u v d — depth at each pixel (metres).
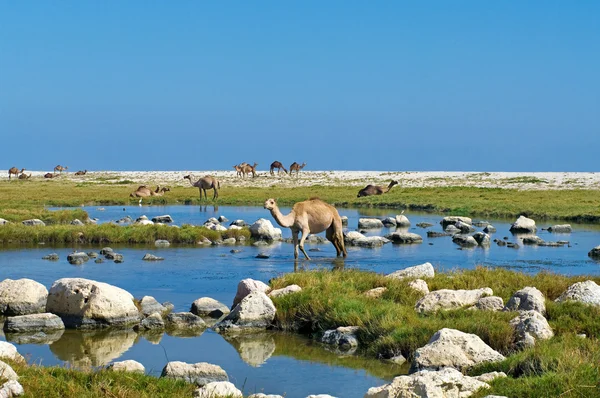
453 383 8.41
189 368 10.30
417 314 13.55
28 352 12.52
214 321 15.02
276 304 14.67
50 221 34.25
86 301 14.32
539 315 12.20
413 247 27.34
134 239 28.31
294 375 11.15
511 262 23.03
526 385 8.57
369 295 15.22
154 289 18.36
